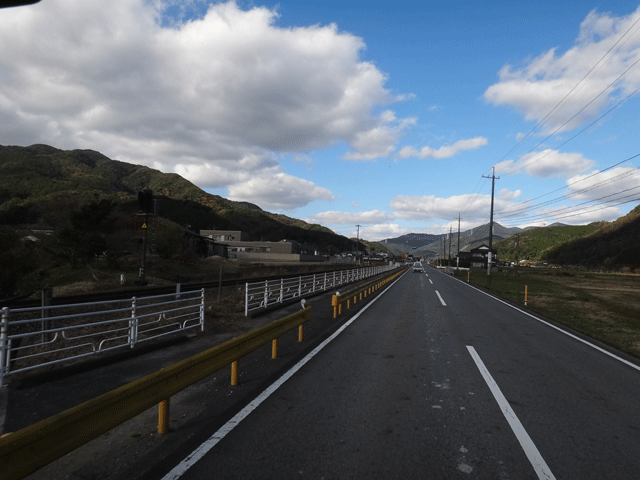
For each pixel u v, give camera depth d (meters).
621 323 13.13
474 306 16.45
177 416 4.20
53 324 10.19
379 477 2.96
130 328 7.18
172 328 10.04
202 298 9.50
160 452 3.34
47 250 25.47
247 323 10.91
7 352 5.32
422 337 9.12
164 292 18.08
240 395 4.87
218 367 4.56
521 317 13.47
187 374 3.99
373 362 6.66
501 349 8.02
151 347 7.39
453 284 33.19
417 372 6.08
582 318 14.19
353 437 3.67
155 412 4.35
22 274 17.39
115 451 3.37
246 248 86.81
